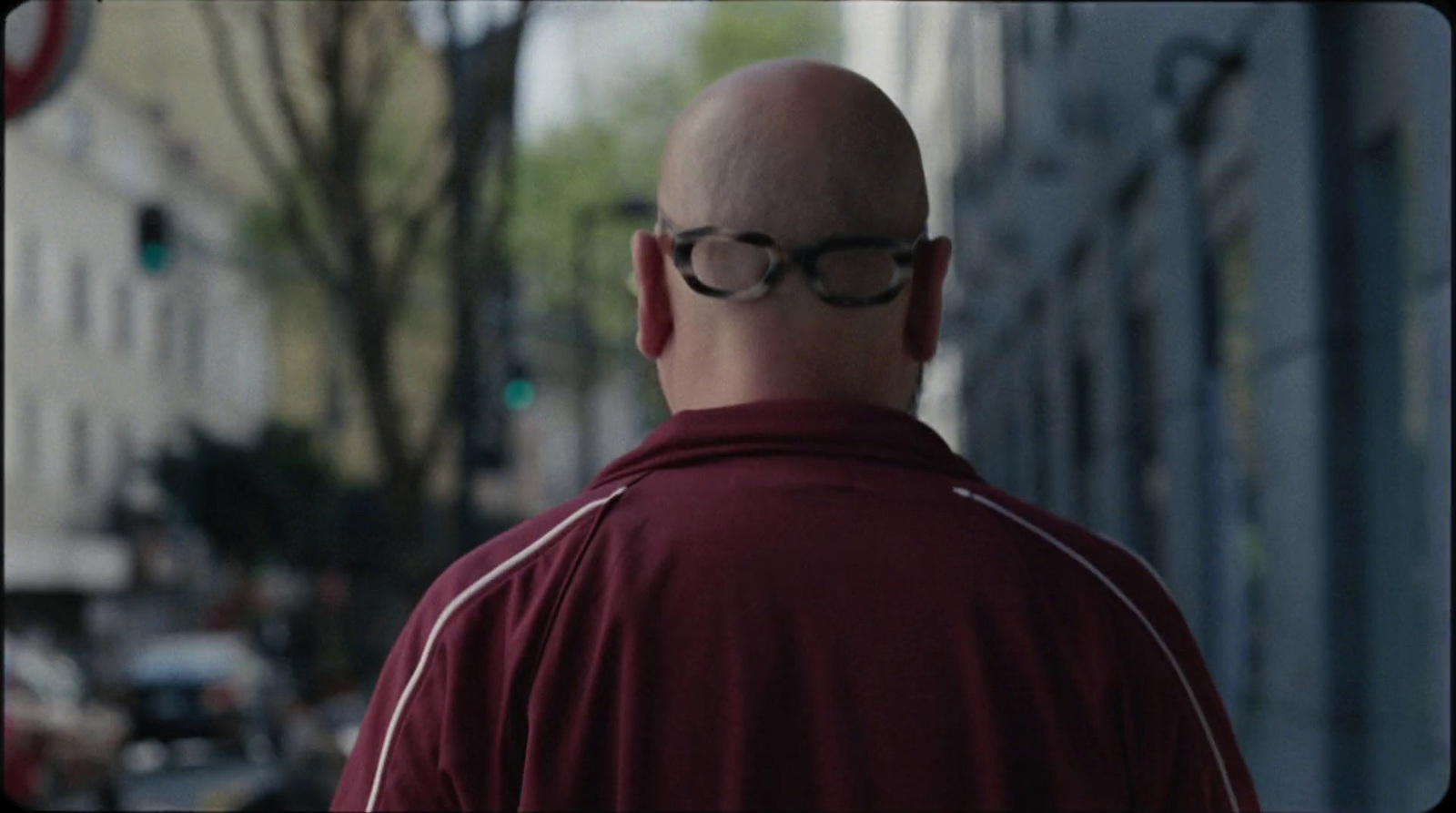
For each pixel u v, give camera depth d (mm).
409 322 32281
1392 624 9219
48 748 15961
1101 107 16219
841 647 1725
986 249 26875
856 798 1697
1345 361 9453
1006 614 1750
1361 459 9469
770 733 1707
